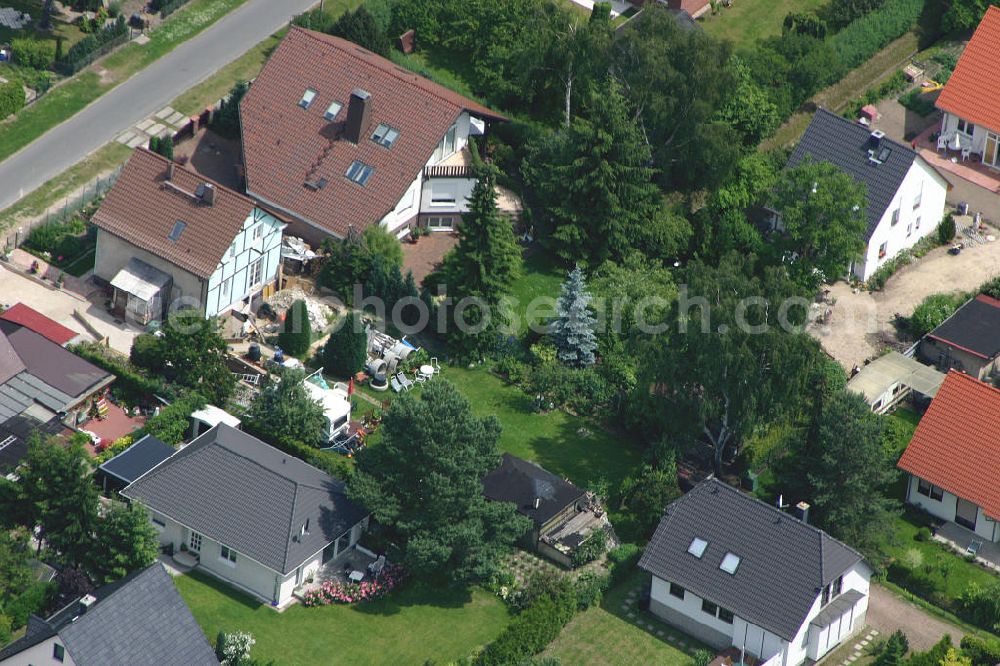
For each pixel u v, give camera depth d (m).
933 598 132.50
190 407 138.12
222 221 145.75
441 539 126.44
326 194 154.62
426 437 125.12
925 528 138.62
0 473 131.50
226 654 119.81
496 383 147.38
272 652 122.62
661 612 128.50
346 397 142.75
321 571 129.12
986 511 136.25
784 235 158.88
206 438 132.88
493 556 127.69
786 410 135.12
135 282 146.00
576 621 127.50
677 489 135.00
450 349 148.50
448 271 149.38
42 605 123.81
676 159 162.75
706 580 125.81
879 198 158.62
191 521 127.31
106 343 144.75
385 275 149.38
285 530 126.25
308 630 124.75
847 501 132.25
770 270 135.75
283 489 128.12
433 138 156.00
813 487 133.25
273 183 155.62
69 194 156.38
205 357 140.50
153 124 163.62
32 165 158.25
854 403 133.38
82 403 138.62
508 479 134.38
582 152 155.38
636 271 153.00
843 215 153.00
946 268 162.62
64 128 161.88
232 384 141.12
